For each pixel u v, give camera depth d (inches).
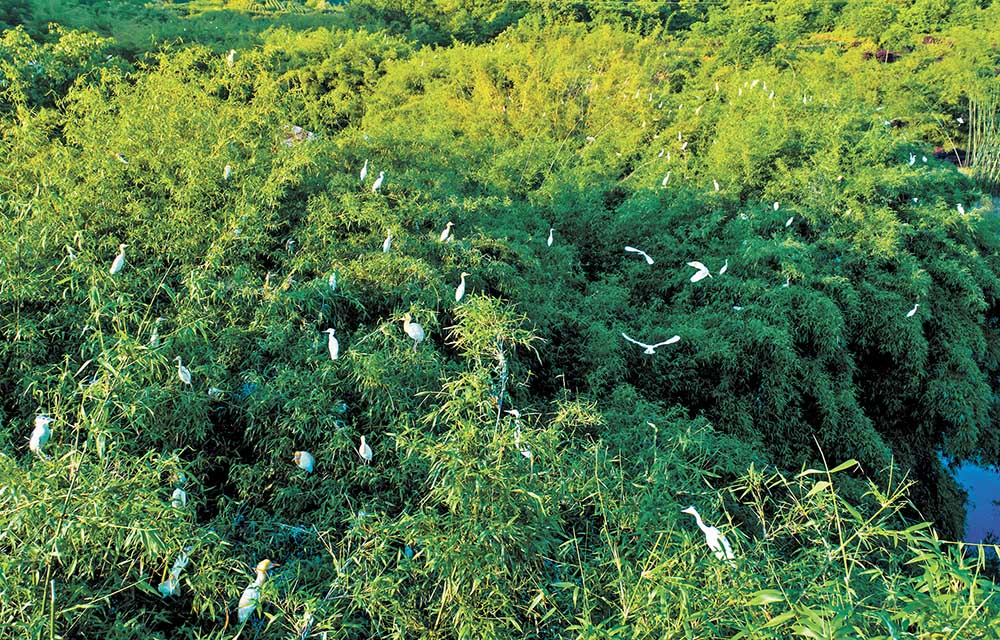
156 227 252.1
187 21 795.4
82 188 263.9
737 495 224.2
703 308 333.7
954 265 393.4
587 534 162.4
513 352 224.5
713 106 563.5
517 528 136.3
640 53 721.6
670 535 141.0
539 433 164.6
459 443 145.6
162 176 275.7
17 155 310.8
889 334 352.8
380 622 137.2
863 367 374.3
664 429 222.1
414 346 197.8
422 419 175.3
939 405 354.6
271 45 701.9
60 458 134.2
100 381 144.2
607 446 195.2
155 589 131.6
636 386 284.8
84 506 121.6
